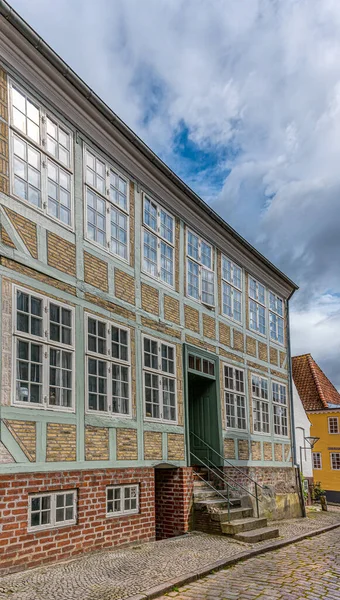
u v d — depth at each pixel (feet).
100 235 33.81
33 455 26.08
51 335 28.53
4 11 26.07
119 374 33.88
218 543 33.58
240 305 54.19
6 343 25.45
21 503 25.03
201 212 46.14
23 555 24.80
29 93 29.17
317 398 114.01
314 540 39.45
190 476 39.17
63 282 29.91
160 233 40.93
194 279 45.52
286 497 54.39
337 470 110.42
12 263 26.53
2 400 24.80
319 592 23.15
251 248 54.85
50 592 21.45
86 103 32.42
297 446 81.92
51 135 30.58
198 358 44.32
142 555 29.12
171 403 39.34
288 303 67.97
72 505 28.35
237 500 42.91
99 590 21.93
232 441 48.16
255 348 56.34
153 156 38.06
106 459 31.27
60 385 28.68
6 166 26.94
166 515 38.55
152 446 35.91
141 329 36.78
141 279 37.60
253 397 54.03
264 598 22.04
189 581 24.52
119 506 32.07
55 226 29.91
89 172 33.45
